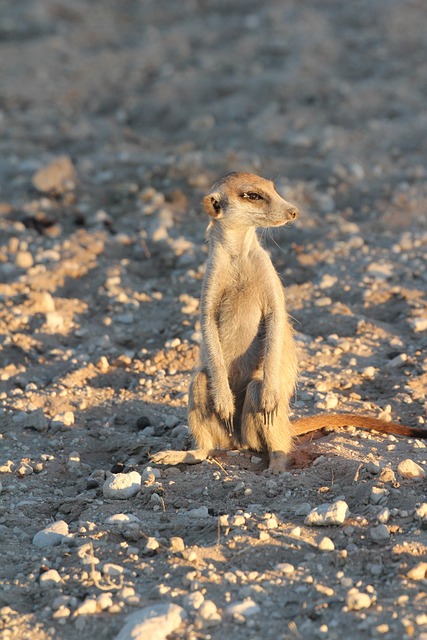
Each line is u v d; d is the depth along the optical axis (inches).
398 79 1278.3
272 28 1494.8
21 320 685.9
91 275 777.6
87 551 397.7
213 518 429.4
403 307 696.4
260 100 1239.5
